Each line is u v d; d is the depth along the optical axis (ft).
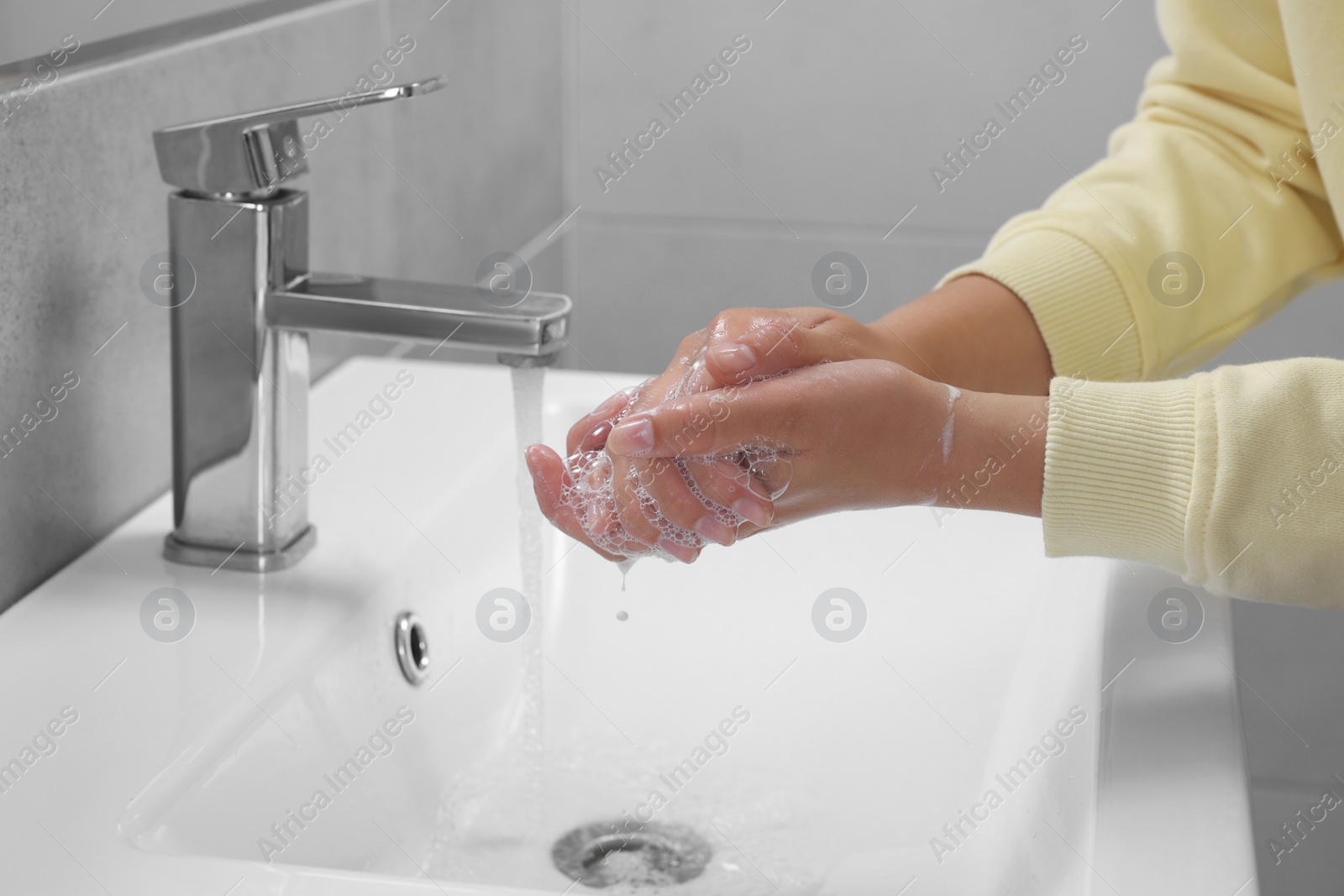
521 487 1.86
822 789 1.90
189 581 1.88
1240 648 4.10
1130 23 3.53
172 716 1.55
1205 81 2.16
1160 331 2.02
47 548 1.86
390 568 1.95
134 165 1.95
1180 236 2.02
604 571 2.34
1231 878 1.26
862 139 3.76
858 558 2.32
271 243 1.77
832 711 2.05
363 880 1.27
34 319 1.78
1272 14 2.08
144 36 1.94
